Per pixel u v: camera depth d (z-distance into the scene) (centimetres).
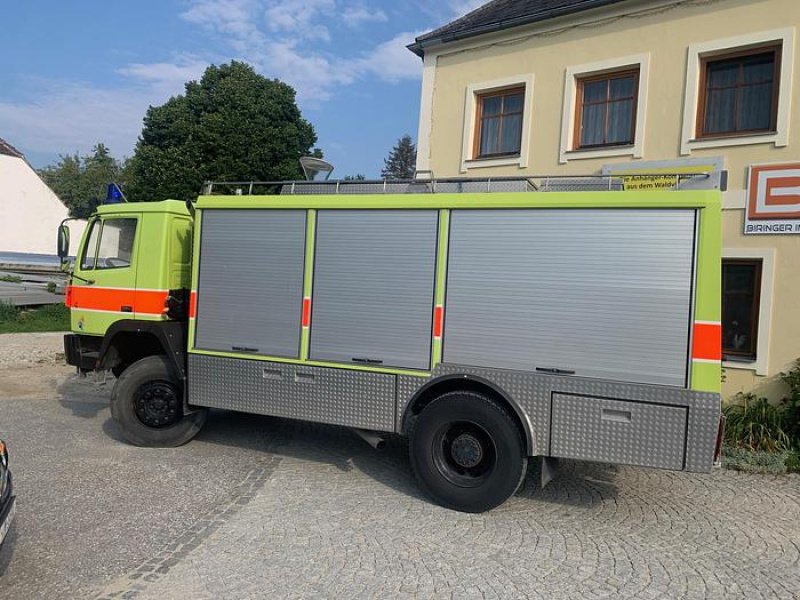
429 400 517
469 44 1030
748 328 768
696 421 432
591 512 502
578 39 919
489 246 495
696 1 813
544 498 532
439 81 1066
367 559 403
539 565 402
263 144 2414
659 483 579
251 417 793
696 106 816
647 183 629
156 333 625
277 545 420
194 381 606
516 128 999
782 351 734
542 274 478
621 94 897
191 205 675
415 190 543
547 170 948
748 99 791
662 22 841
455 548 424
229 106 2484
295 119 2659
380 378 526
